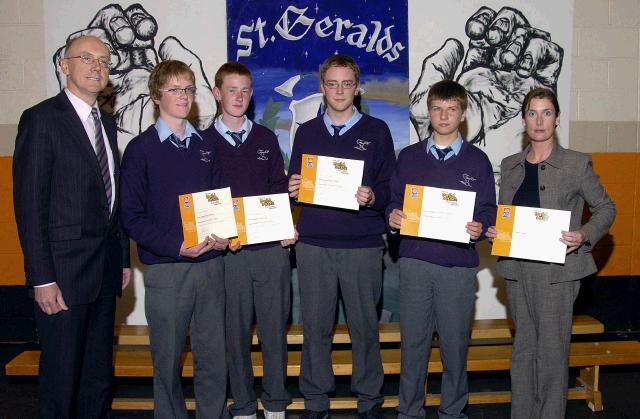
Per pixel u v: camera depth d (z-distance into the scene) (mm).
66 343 2307
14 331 3893
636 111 3834
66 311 2291
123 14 3578
